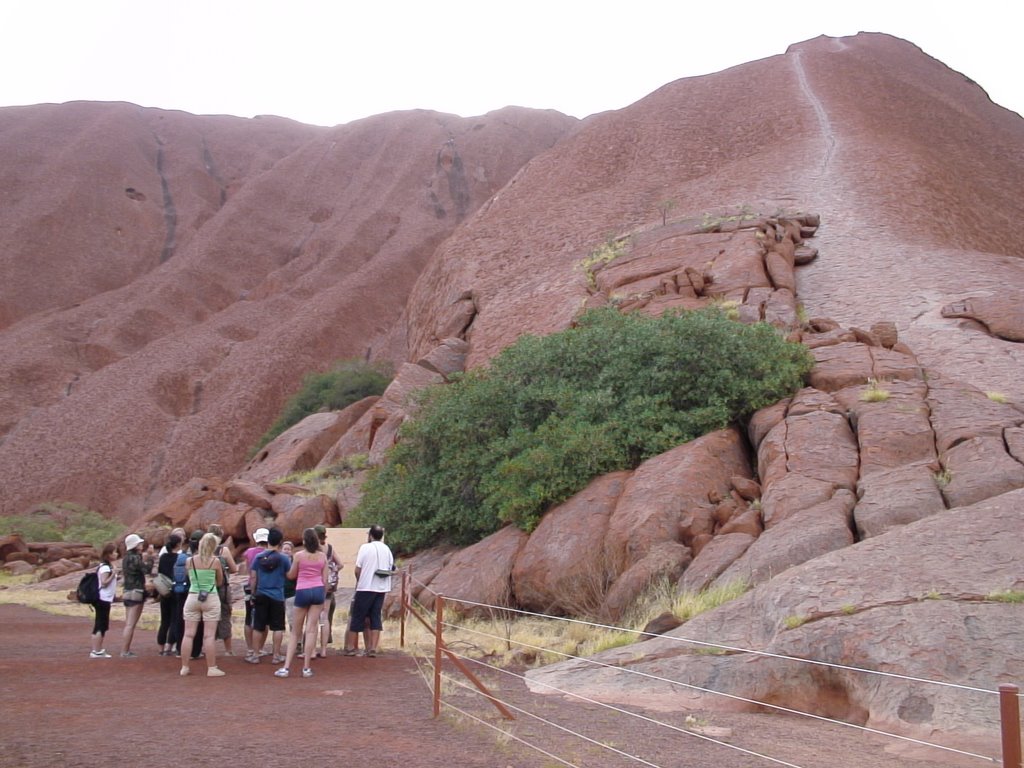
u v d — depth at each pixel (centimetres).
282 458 3603
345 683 946
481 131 13688
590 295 2900
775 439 1404
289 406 5975
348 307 9181
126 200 11856
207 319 9669
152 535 2612
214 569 1002
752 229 2997
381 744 668
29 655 1162
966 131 6166
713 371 1633
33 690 893
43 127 12794
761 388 1600
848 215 3434
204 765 600
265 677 987
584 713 784
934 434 1326
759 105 5938
